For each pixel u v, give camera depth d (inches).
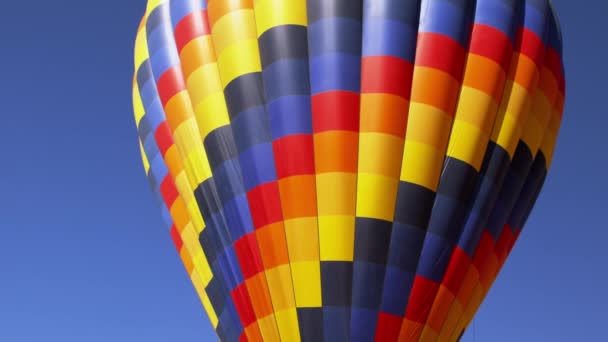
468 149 800.9
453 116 807.1
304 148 784.9
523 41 857.5
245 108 810.8
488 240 808.9
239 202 801.6
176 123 860.0
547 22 881.5
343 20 810.2
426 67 806.5
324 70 799.1
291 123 792.3
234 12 840.3
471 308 801.6
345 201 768.9
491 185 810.2
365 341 750.5
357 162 778.8
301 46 811.4
